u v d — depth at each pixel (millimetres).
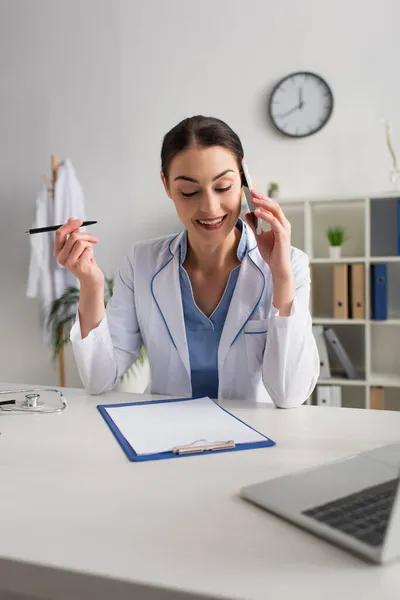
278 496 604
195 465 740
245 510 595
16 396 1167
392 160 2691
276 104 2832
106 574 473
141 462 755
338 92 2756
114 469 729
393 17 2674
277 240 1109
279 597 433
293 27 2814
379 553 476
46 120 3205
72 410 1042
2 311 3309
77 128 3158
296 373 1093
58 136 3191
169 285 1318
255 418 980
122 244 3100
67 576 486
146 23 3035
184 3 2973
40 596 501
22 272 3271
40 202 2961
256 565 481
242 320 1271
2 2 3256
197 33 2961
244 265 1283
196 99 2975
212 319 1312
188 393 1354
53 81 3189
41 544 528
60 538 540
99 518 582
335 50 2756
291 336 1103
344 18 2740
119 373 1290
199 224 1116
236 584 452
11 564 506
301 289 1259
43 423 954
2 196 3281
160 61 3021
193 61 2973
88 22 3125
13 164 3264
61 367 2986
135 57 3059
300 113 2805
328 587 446
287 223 1120
